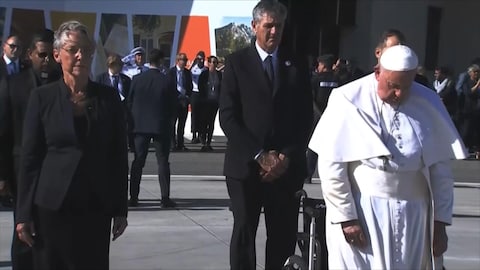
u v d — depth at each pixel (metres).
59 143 3.90
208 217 8.43
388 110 3.69
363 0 20.23
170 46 17.19
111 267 6.35
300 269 4.75
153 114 8.68
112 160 4.08
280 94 4.89
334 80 10.20
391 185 3.68
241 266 4.90
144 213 8.56
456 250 7.37
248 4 17.11
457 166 14.37
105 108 3.99
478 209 9.68
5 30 16.45
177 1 17.14
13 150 4.59
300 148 4.93
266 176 4.79
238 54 4.98
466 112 15.41
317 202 4.74
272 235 5.09
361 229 3.69
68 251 3.94
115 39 17.05
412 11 20.64
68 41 3.89
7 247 6.83
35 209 3.93
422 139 3.67
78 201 3.91
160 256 6.75
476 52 21.86
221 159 13.59
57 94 3.93
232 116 4.87
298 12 21.11
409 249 3.70
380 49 4.80
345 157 3.66
